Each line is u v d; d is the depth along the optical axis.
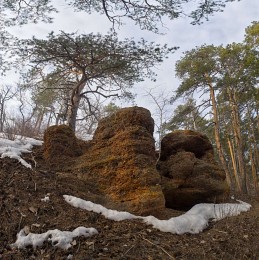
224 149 27.08
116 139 6.88
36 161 7.03
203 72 17.98
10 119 13.28
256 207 8.64
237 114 20.38
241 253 4.91
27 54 11.79
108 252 4.20
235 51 18.67
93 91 13.67
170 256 4.38
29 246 4.21
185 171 7.38
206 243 5.10
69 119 13.02
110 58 11.81
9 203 5.04
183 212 6.61
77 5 9.83
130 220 5.35
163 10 9.15
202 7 8.18
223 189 7.59
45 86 14.79
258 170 26.81
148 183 5.96
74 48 11.37
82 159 7.02
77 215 5.10
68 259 3.96
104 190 6.25
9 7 10.12
